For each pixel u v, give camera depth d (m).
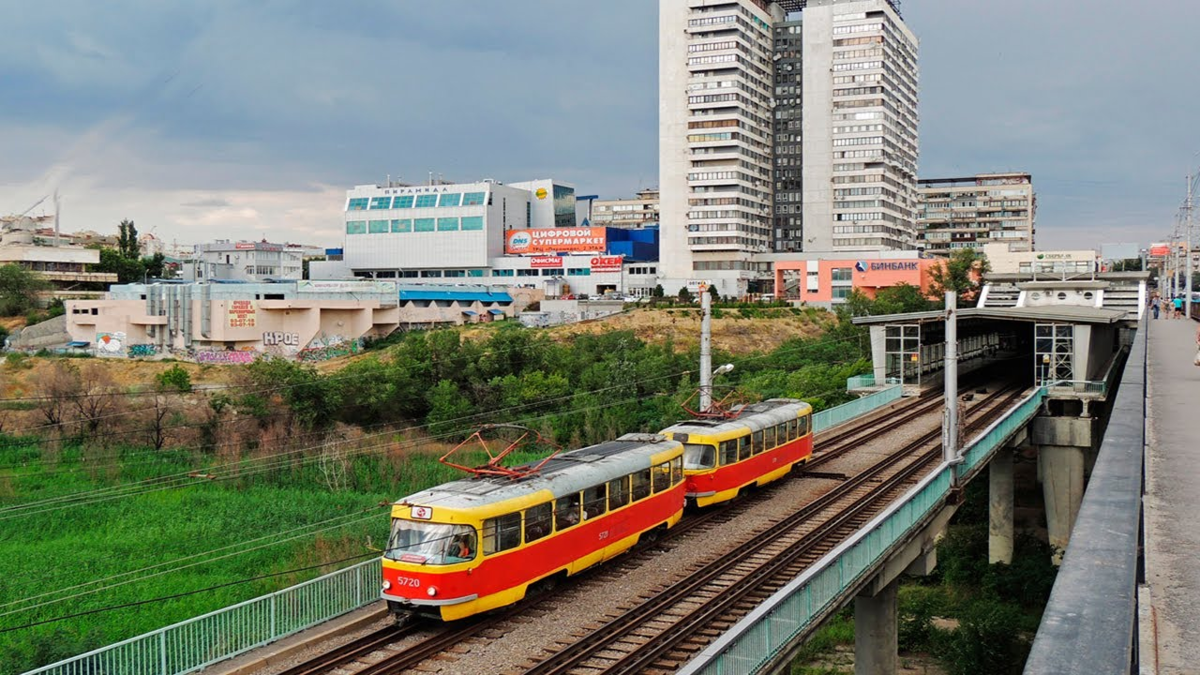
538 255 149.38
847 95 140.88
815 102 142.88
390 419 69.25
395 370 70.06
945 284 113.19
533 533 21.52
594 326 104.06
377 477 53.69
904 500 25.39
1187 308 90.81
